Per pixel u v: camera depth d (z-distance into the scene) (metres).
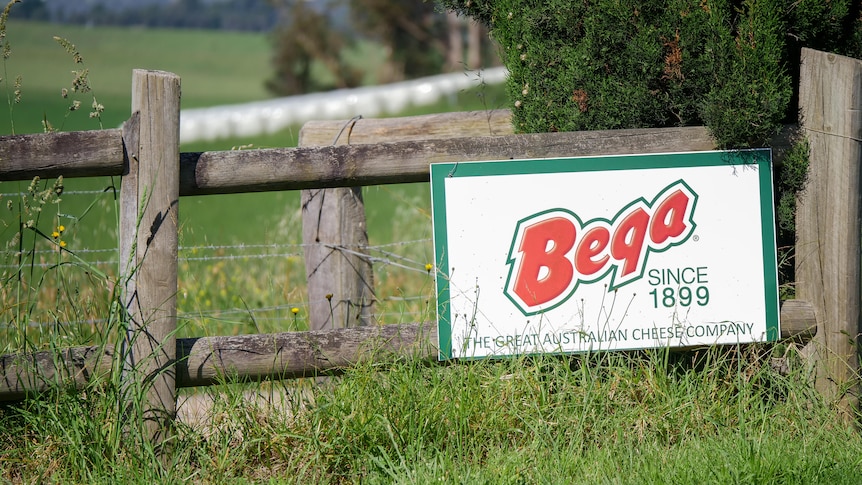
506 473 6.62
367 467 6.96
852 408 8.09
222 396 7.47
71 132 7.02
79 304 8.52
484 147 7.74
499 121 9.16
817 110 8.03
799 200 8.22
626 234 7.88
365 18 98.19
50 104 78.12
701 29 7.82
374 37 99.06
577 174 7.83
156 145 7.06
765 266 8.05
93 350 7.15
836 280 8.09
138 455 6.84
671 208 7.94
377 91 78.44
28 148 6.95
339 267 9.12
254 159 7.36
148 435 7.08
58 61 137.75
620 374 7.72
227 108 72.88
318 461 6.89
